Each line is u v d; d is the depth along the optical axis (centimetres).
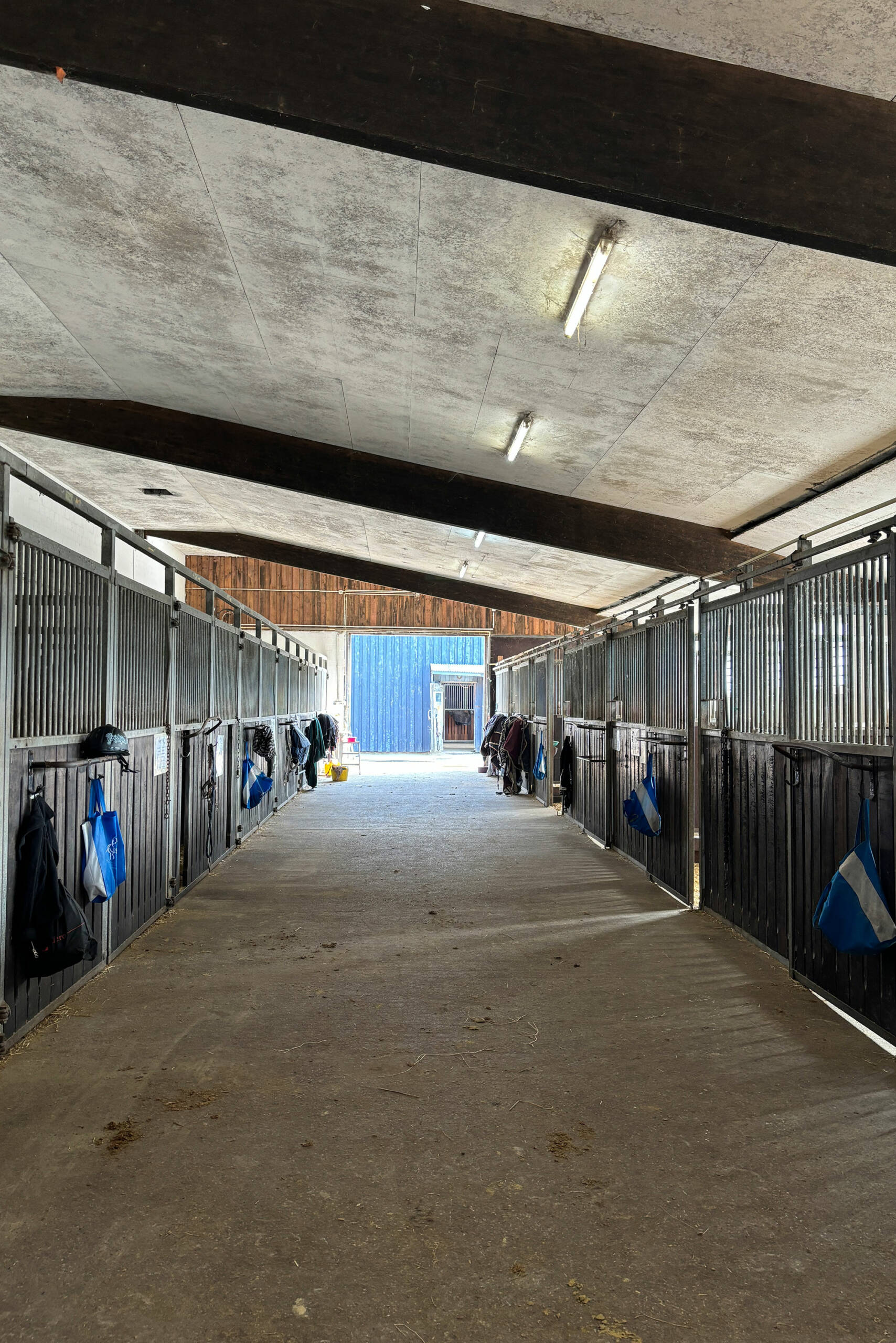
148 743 490
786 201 258
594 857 740
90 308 534
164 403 727
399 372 528
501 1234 206
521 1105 275
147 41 246
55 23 245
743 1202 221
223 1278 189
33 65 246
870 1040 332
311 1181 228
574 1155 244
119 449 746
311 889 601
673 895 591
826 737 380
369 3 253
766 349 403
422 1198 221
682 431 532
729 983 401
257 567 1842
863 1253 200
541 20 255
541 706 1220
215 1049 317
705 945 464
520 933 486
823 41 248
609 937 480
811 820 390
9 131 352
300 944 461
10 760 309
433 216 349
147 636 488
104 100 319
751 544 759
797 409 467
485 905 557
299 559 1416
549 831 892
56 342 604
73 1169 234
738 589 761
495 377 502
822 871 379
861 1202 222
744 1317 179
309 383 589
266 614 1841
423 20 254
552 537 750
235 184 357
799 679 407
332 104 250
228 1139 251
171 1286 186
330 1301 182
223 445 747
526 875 659
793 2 236
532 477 709
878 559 335
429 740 2170
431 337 464
